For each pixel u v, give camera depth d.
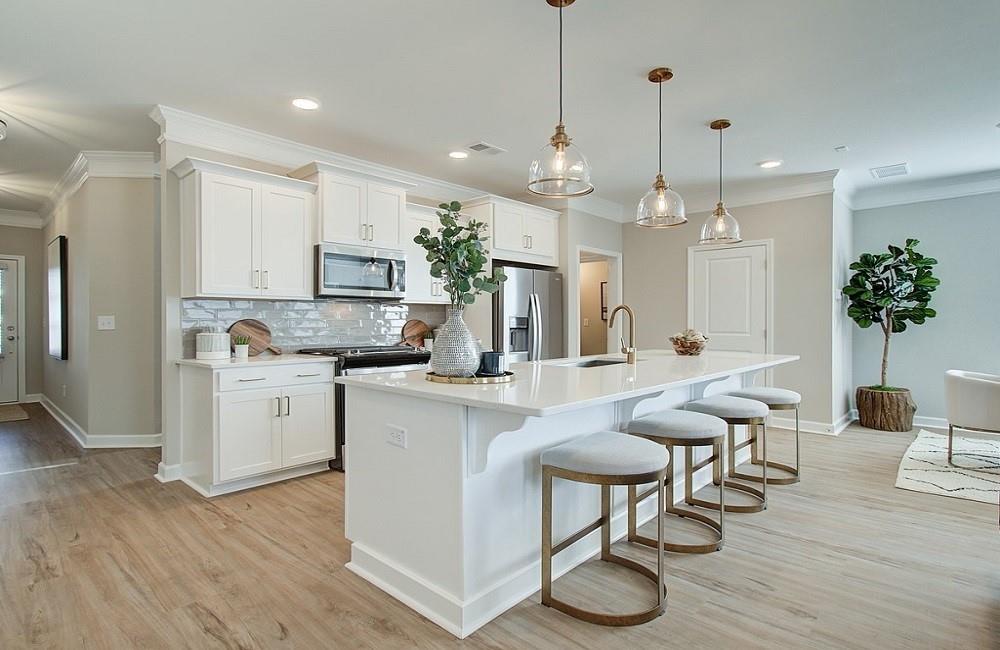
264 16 2.34
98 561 2.35
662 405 3.10
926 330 5.34
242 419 3.26
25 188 5.35
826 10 2.29
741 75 2.90
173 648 1.74
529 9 2.29
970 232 5.09
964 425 3.78
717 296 5.65
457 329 2.17
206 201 3.38
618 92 3.12
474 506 1.91
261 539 2.59
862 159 4.41
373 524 2.23
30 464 3.95
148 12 2.30
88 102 3.28
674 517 2.92
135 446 4.48
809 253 5.07
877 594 2.08
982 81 2.97
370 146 4.08
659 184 3.14
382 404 2.20
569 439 2.36
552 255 5.57
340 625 1.88
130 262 4.49
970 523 2.81
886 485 3.46
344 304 4.51
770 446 4.50
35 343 6.73
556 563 2.26
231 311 3.86
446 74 2.89
